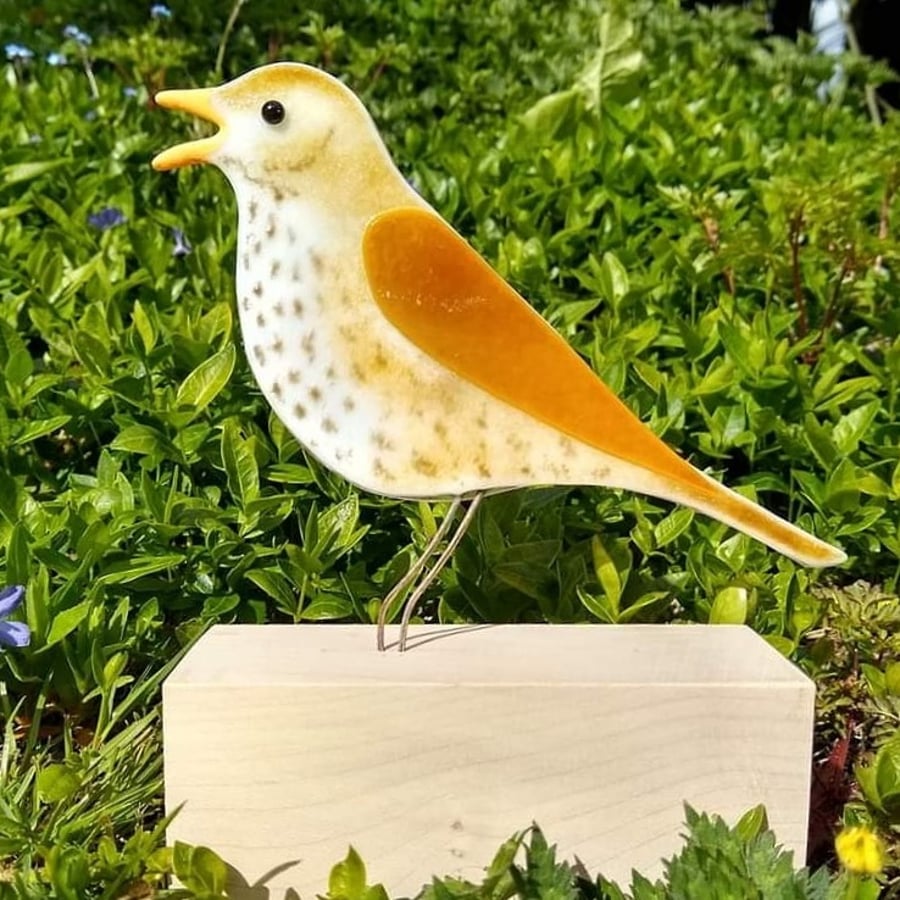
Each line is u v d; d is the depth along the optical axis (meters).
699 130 0.68
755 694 0.26
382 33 0.94
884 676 0.32
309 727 0.26
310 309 0.27
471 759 0.26
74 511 0.35
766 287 0.52
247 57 0.88
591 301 0.47
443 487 0.27
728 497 0.27
